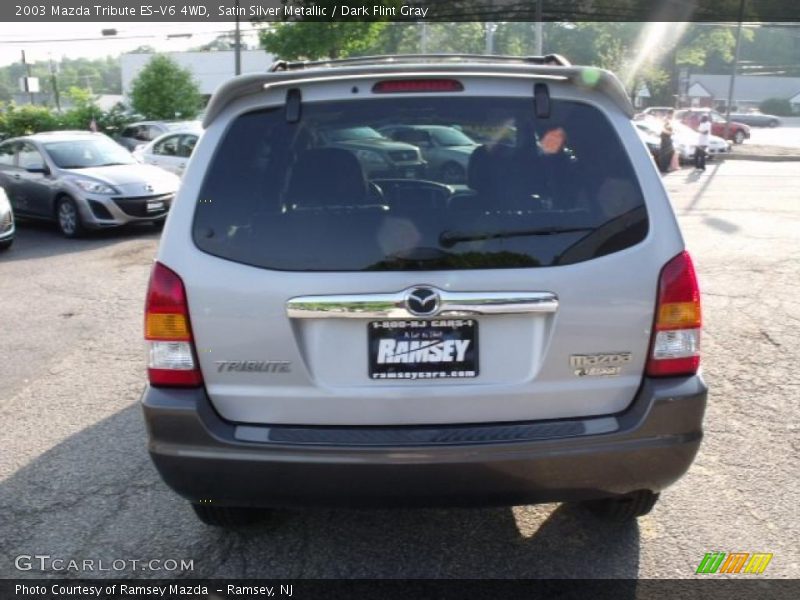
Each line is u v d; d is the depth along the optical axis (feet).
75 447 15.17
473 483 9.20
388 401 9.35
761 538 11.56
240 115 9.86
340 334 9.34
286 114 9.80
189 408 9.36
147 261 33.96
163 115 114.52
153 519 12.42
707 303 24.26
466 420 9.43
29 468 14.28
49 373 19.61
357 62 13.41
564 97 9.82
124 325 23.85
